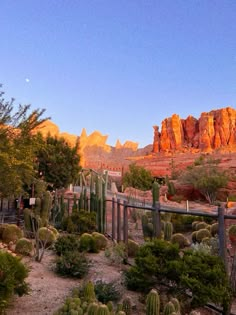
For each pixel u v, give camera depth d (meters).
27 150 14.15
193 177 50.94
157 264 6.22
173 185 49.94
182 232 18.34
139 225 20.16
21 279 5.98
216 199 47.69
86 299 5.51
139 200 33.12
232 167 60.72
